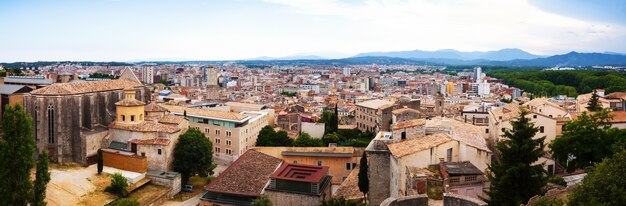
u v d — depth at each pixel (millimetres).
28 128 93875
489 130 137875
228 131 175875
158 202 123062
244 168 115688
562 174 96562
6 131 91875
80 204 110750
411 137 95375
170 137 137500
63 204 109062
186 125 160750
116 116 150250
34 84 198750
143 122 147250
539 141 69562
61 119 137875
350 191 103188
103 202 113688
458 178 73250
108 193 118812
